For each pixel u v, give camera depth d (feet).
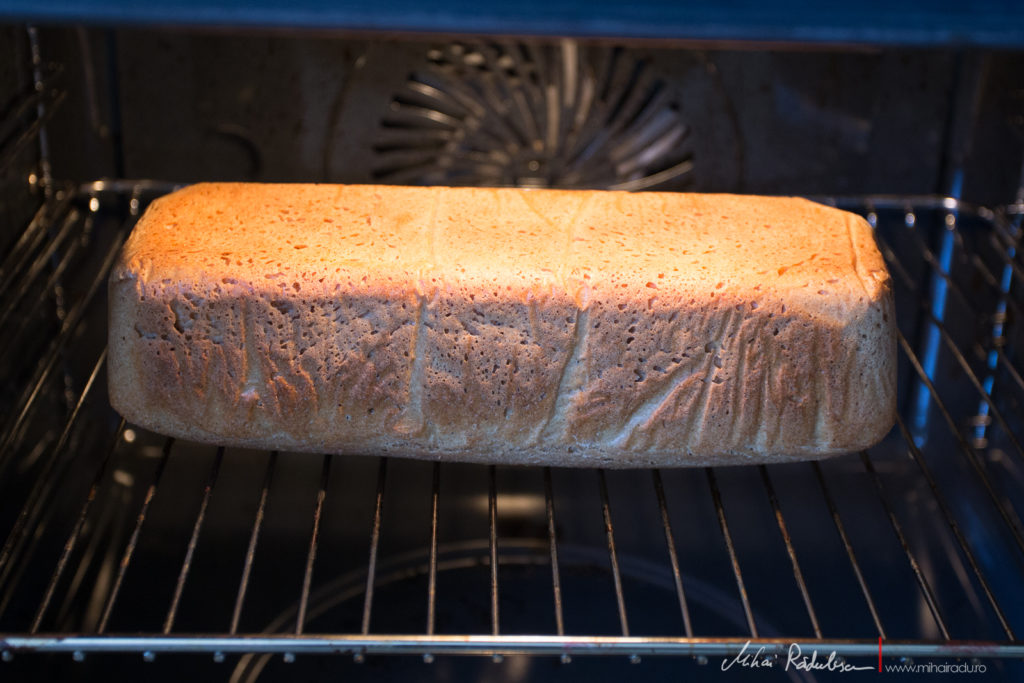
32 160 1.91
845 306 1.60
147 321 1.60
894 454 2.11
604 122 2.00
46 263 1.97
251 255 1.62
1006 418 2.07
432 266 1.61
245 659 1.69
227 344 1.61
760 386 1.61
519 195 1.79
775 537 1.94
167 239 1.65
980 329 2.10
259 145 1.99
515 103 1.98
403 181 2.02
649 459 1.66
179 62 1.92
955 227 2.07
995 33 1.14
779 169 2.04
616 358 1.61
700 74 1.97
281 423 1.63
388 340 1.60
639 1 1.13
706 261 1.64
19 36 1.81
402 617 1.76
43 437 1.96
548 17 1.13
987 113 1.98
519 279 1.60
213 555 1.86
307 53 1.93
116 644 1.39
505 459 1.67
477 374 1.61
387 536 1.91
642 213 1.75
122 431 1.70
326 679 1.67
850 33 1.14
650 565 1.87
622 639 1.43
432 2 1.12
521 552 1.89
